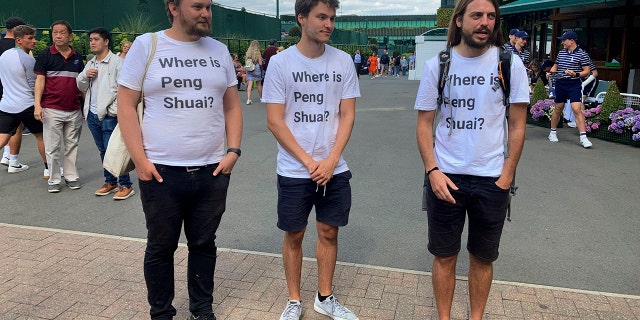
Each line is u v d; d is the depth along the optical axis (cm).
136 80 277
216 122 296
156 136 283
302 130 310
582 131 854
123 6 1647
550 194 592
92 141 920
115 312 336
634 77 1290
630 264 412
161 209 288
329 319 331
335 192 317
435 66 275
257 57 1517
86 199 589
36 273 390
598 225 496
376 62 3394
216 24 2255
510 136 272
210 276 318
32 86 625
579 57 837
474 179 274
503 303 347
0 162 726
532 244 452
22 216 530
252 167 730
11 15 1301
